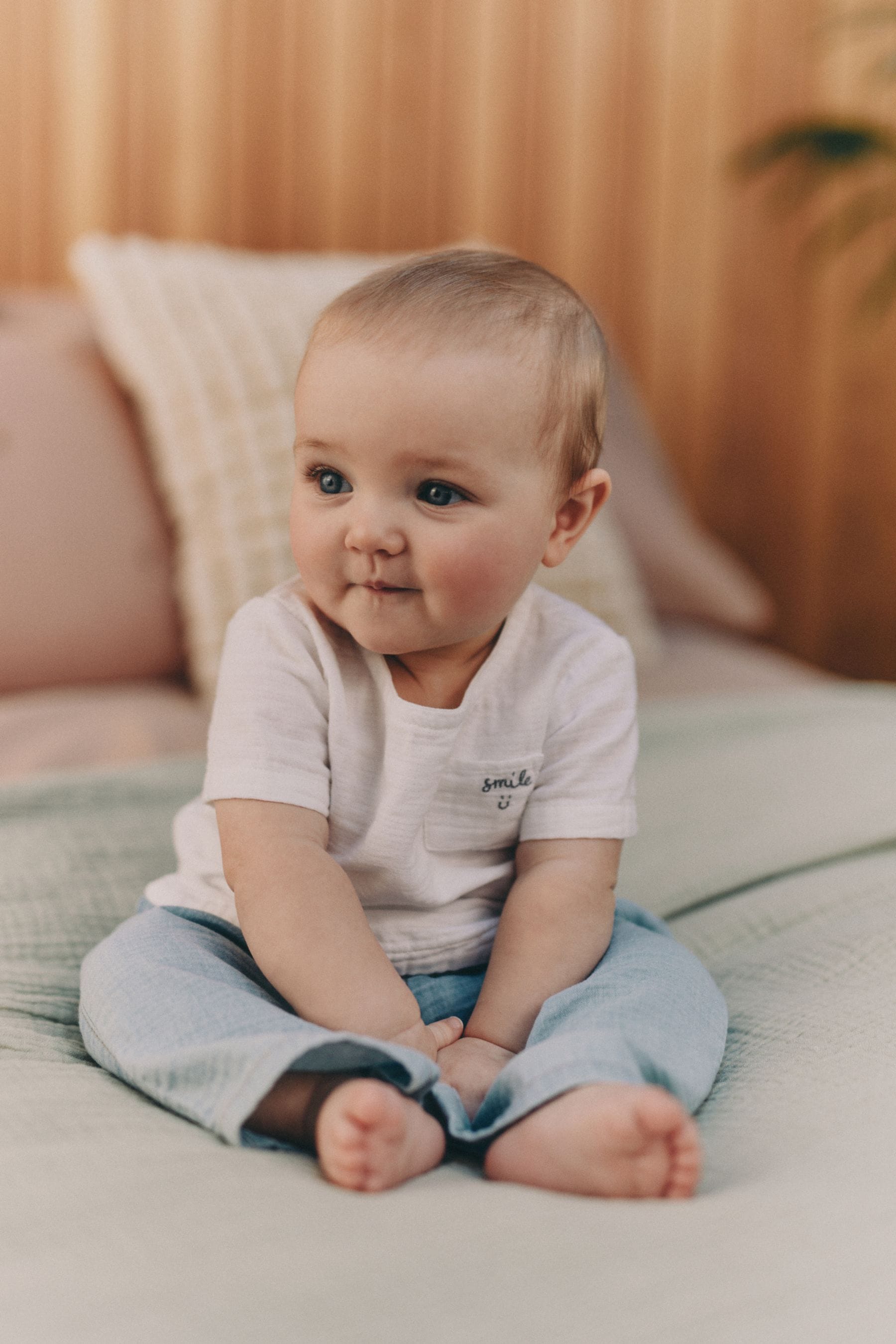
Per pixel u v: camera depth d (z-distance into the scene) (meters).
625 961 0.69
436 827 0.74
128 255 1.51
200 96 1.95
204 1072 0.57
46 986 0.78
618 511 1.74
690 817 1.07
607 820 0.75
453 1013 0.72
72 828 0.96
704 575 1.78
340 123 2.04
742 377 2.36
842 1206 0.51
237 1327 0.41
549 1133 0.54
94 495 1.35
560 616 0.80
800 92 2.30
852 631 2.46
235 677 0.71
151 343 1.44
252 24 1.96
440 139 2.10
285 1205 0.50
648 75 2.22
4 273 1.88
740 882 0.96
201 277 1.48
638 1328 0.42
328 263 1.65
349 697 0.72
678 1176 0.52
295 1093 0.56
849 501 2.43
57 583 1.30
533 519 0.68
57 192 1.89
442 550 0.65
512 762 0.75
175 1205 0.49
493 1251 0.46
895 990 0.73
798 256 2.35
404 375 0.63
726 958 0.85
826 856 0.99
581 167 2.20
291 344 1.44
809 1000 0.74
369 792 0.71
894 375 2.41
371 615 0.67
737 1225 0.49
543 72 2.15
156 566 1.36
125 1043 0.61
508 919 0.73
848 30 2.29
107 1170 0.52
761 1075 0.66
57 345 1.49
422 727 0.71
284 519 1.35
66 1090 0.62
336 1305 0.42
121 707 1.26
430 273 0.68
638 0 2.19
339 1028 0.61
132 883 0.91
